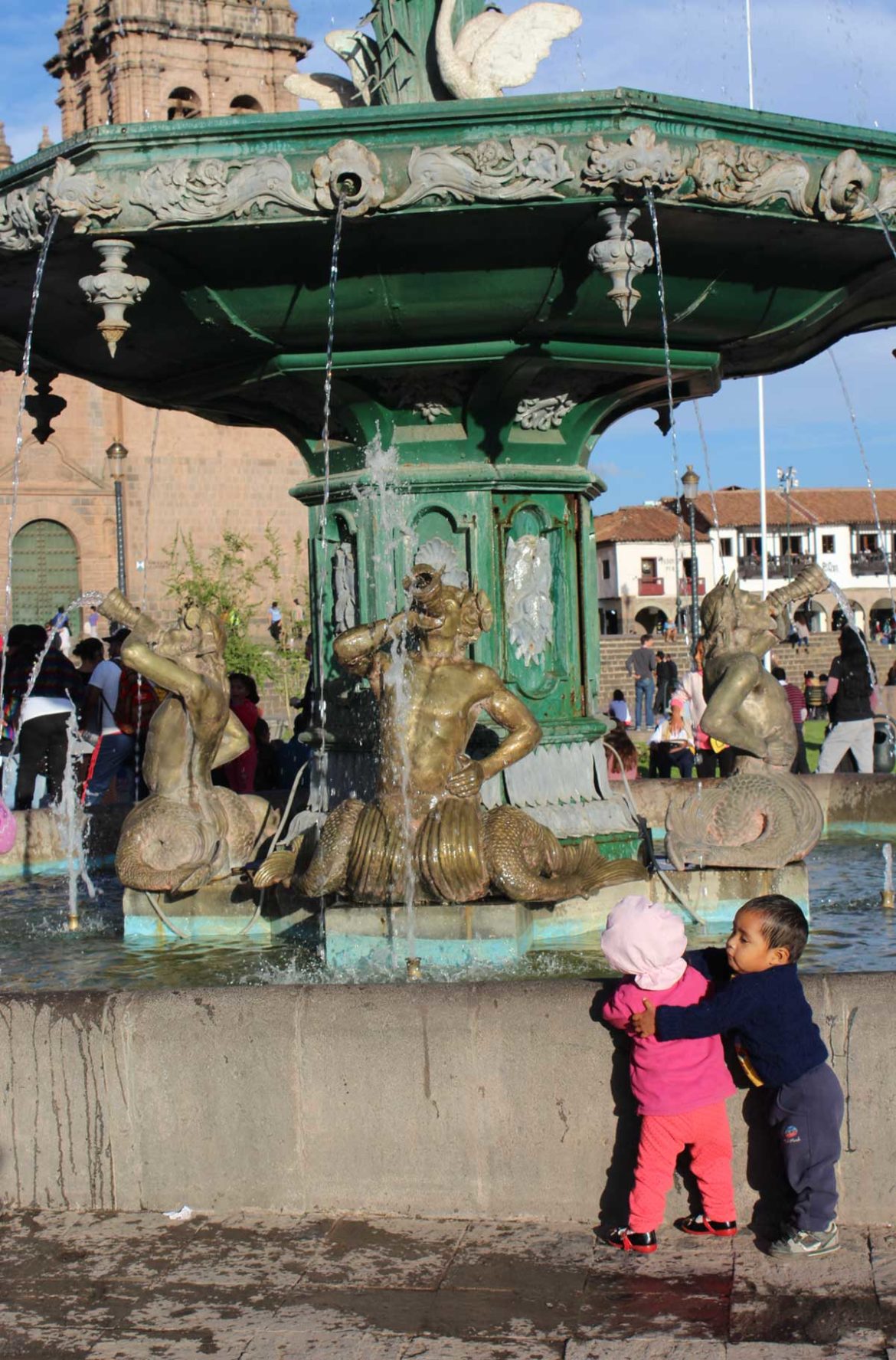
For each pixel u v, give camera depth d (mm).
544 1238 4156
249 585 44312
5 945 7176
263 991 4426
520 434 7082
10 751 11492
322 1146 4359
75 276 6430
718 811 7055
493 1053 4270
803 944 4047
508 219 5711
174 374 7340
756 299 6582
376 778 6312
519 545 7164
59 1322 3738
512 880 6043
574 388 7012
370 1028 4332
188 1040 4406
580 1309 3742
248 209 5672
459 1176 4305
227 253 5965
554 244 5914
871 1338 3547
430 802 6082
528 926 6352
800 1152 3986
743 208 5836
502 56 6871
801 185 5867
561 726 7230
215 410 7789
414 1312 3748
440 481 6992
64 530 49344
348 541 7250
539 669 7215
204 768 7070
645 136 5527
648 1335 3594
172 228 5758
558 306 6230
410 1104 4316
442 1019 4293
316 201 5609
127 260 5957
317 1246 4148
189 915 7148
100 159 5703
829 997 4141
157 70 60031
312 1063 4355
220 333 6512
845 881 8555
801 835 7027
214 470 50656
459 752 6125
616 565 77688
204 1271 4008
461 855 5992
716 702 6988
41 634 11305
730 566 78250
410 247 5875
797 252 6320
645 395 7707
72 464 49156
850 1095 4129
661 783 9461
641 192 5602
